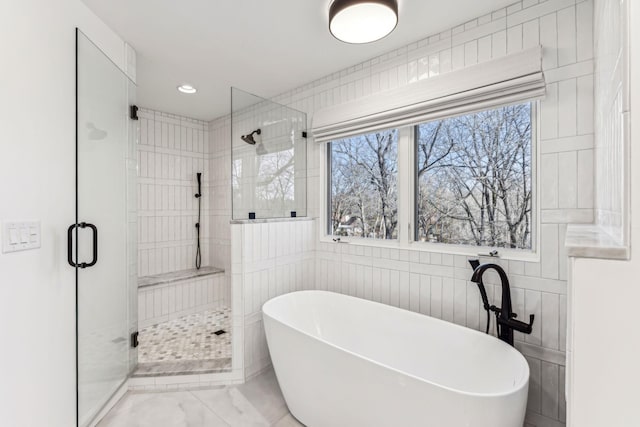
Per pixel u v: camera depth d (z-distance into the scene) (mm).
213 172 3996
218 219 3908
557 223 1601
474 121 1991
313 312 2396
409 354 1925
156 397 2002
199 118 3914
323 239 2740
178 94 3072
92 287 1697
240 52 2266
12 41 1238
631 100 614
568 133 1562
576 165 1540
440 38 2002
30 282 1323
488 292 1841
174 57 2332
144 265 3424
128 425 1732
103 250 1792
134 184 2146
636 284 621
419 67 2102
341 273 2592
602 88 1163
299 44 2158
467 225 2021
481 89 1764
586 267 660
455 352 1737
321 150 2758
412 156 2234
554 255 1613
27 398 1303
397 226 2344
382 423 1386
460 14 1815
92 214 1690
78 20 1657
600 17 1189
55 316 1463
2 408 1192
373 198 2494
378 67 2320
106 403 1817
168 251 3641
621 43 651
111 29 1959
